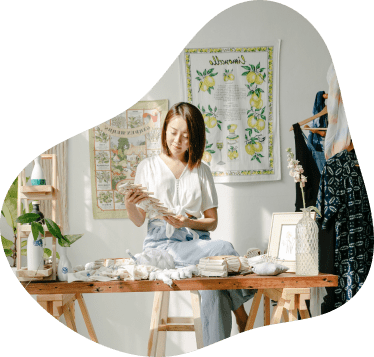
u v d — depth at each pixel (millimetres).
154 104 2762
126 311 2730
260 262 2670
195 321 2707
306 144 2834
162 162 2762
